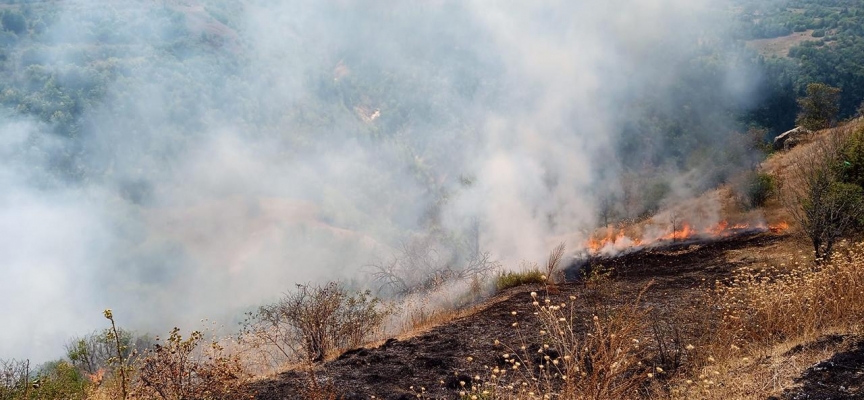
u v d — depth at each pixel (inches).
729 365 188.7
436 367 211.6
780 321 215.0
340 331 275.7
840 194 392.5
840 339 181.8
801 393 149.9
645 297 314.3
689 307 276.7
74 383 227.1
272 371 226.5
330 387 191.0
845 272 237.6
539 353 214.4
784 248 437.4
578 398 155.7
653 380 183.2
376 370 210.1
